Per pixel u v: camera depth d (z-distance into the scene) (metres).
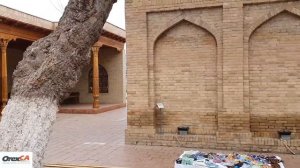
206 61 6.80
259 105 6.49
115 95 18.25
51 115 2.10
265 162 3.98
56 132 9.31
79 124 11.09
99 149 6.91
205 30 6.78
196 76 6.87
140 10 7.01
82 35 2.11
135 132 7.16
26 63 2.10
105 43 15.98
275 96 6.41
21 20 12.78
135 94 7.12
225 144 6.58
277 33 6.37
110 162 5.86
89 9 2.14
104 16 2.23
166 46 7.04
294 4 6.18
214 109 6.77
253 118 6.52
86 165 5.58
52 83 2.08
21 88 2.08
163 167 5.50
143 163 5.77
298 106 6.30
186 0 6.71
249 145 6.45
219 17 6.62
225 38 6.53
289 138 6.29
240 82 6.47
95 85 15.05
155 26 7.00
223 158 4.14
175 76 7.00
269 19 6.36
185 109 6.96
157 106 7.07
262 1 6.28
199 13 6.73
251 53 6.51
